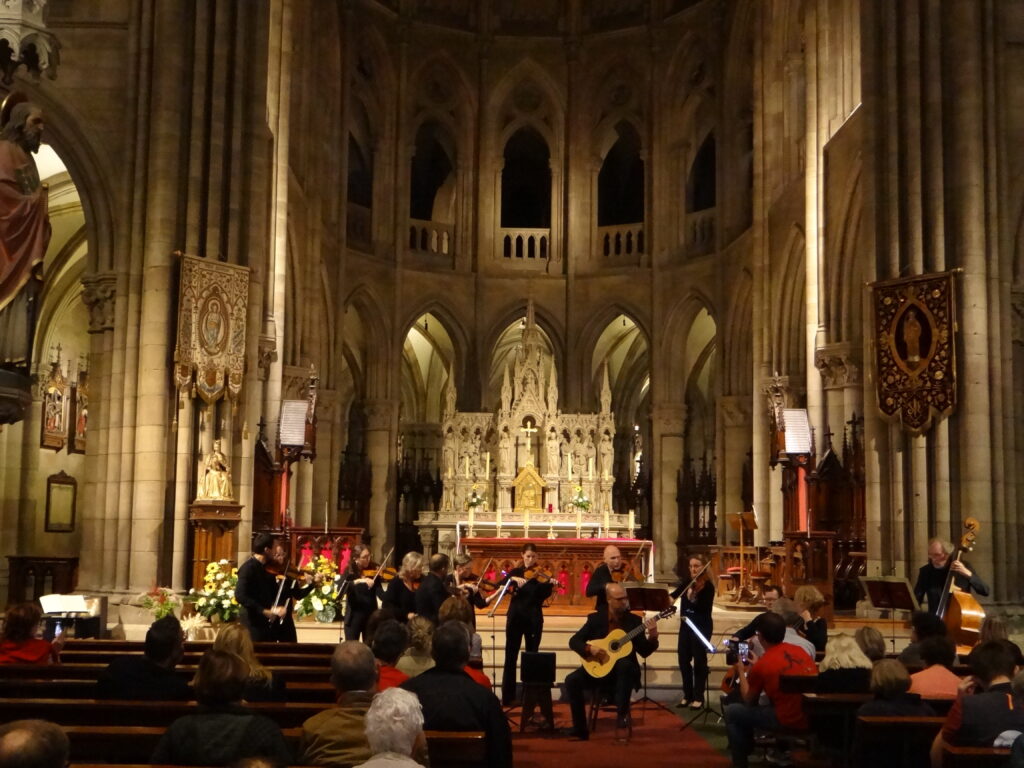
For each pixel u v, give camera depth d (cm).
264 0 2239
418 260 3922
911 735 796
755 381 3186
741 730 1104
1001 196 2097
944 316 2039
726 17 3662
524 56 4038
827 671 1004
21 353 1148
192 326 2078
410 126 3959
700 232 3800
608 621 1406
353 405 4200
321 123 3491
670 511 3744
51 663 1071
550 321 3966
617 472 4422
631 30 3962
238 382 2131
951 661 968
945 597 1475
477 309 3959
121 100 2145
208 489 2031
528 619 1570
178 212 2128
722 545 3409
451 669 823
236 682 671
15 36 1131
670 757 1251
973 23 2102
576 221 4003
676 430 3794
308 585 1498
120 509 2052
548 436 3522
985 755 672
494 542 2470
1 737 433
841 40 2700
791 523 2738
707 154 4134
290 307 3128
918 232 2089
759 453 3139
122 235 2114
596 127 4044
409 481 3859
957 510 2028
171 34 2138
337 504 3594
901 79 2141
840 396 2647
